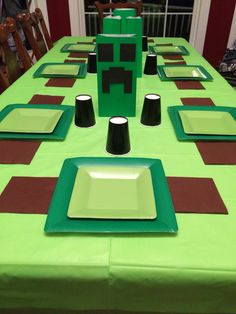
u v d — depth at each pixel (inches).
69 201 21.9
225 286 17.7
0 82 47.0
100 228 19.6
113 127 27.7
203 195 23.3
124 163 26.3
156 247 18.8
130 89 35.1
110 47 32.5
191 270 17.5
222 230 20.1
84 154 29.0
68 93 43.6
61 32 113.3
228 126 33.3
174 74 50.0
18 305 19.5
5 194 23.3
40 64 56.9
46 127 32.5
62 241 19.2
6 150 29.2
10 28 54.9
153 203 21.5
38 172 26.1
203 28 111.7
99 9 86.7
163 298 18.7
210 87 46.2
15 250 18.6
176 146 30.3
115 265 17.8
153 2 114.1
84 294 18.7
